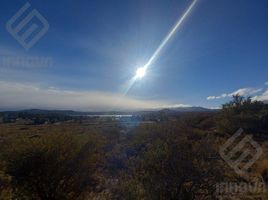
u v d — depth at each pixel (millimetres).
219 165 10172
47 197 11188
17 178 10633
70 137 11906
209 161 10000
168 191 9391
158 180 9438
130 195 9250
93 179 13344
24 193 10727
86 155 12273
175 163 9617
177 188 9453
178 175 9469
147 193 9289
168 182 9406
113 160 16609
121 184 9703
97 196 11062
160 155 9828
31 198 10922
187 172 9484
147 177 9523
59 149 11422
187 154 9836
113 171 14969
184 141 10398
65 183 11547
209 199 9562
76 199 11836
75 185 11805
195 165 9609
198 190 9625
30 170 10773
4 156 10742
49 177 11117
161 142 10586
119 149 19312
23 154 10719
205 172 9562
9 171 10609
